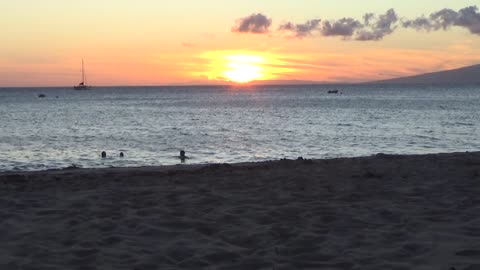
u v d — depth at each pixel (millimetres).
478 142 24938
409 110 57344
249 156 20625
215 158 20031
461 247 5359
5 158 20219
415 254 5277
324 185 9039
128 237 6039
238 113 56781
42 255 5422
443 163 11656
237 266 5070
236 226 6488
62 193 8664
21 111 64000
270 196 8211
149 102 99250
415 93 142250
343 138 27703
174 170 11953
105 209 7414
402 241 5688
